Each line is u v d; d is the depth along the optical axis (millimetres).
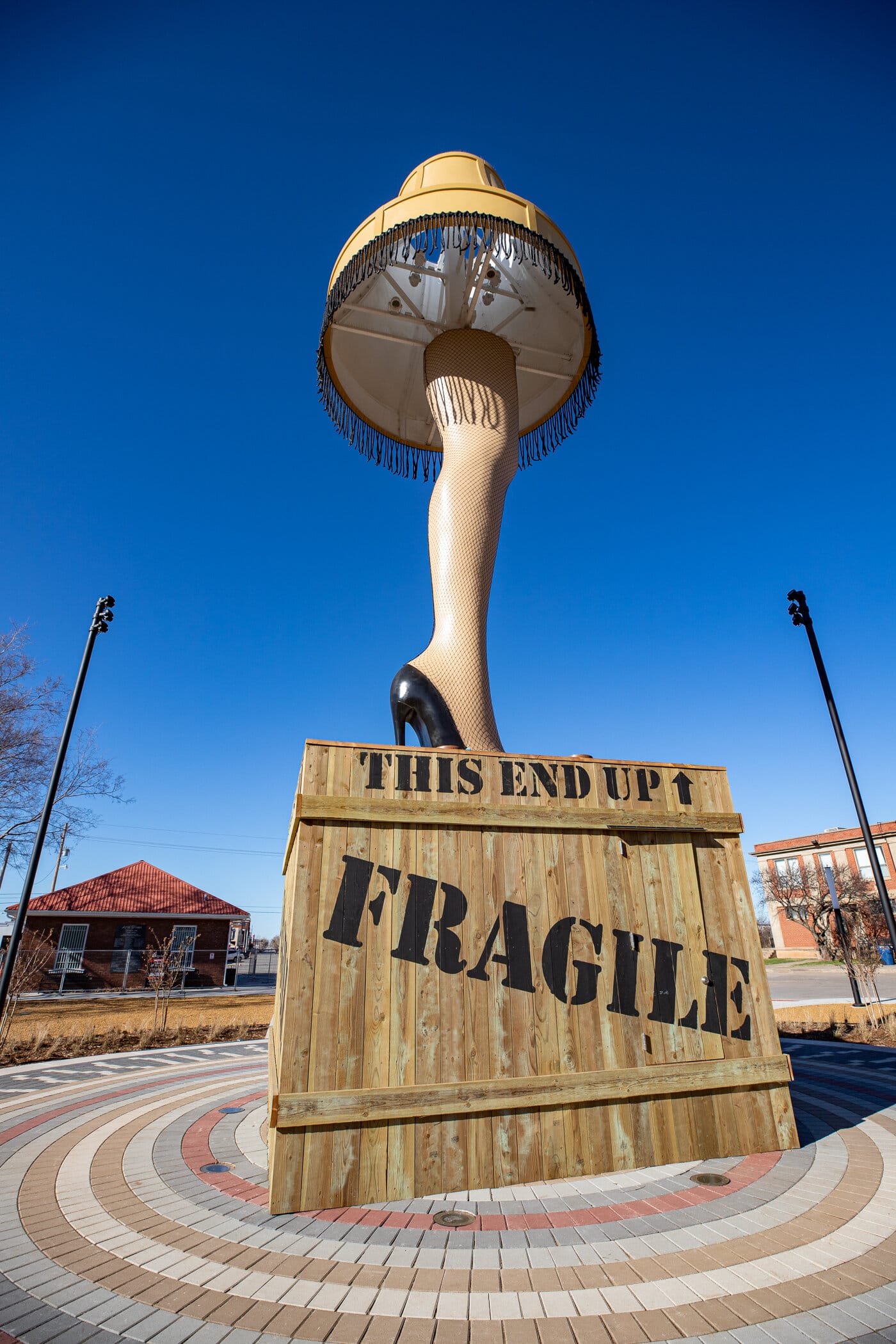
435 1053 5215
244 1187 5371
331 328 10352
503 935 5664
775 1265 3859
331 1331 3281
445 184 8711
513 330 11133
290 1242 4246
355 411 11891
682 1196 4855
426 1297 3574
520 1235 4270
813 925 40000
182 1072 11312
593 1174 5297
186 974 30484
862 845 49406
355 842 5590
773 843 55562
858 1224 4371
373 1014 5191
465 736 7883
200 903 32531
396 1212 4680
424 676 8062
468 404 9391
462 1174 5039
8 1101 8906
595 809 6254
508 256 9078
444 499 9008
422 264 9625
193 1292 3658
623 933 5980
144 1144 6688
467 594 8531
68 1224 4625
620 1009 5746
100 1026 16750
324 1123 4875
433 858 5719
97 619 13453
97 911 30516
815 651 13906
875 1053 12227
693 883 6340
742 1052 5938
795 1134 5953
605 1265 3896
